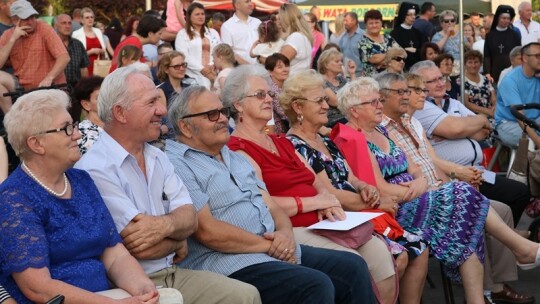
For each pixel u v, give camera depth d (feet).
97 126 19.40
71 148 12.83
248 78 18.10
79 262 13.01
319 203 17.84
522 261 19.94
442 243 19.33
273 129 24.57
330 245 17.35
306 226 17.87
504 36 43.16
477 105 35.24
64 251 12.79
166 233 14.10
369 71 36.01
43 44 28.81
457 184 19.97
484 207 19.53
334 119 28.02
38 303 12.26
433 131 24.61
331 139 20.98
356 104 20.86
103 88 14.38
